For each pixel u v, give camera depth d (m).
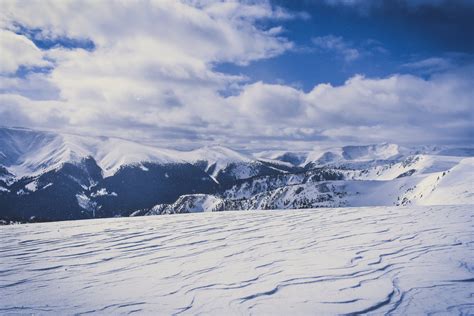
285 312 5.61
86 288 7.26
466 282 6.65
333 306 5.78
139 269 8.71
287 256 9.41
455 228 12.40
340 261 8.60
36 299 6.64
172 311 5.83
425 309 5.49
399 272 7.45
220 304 6.05
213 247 11.23
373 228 13.55
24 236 14.96
